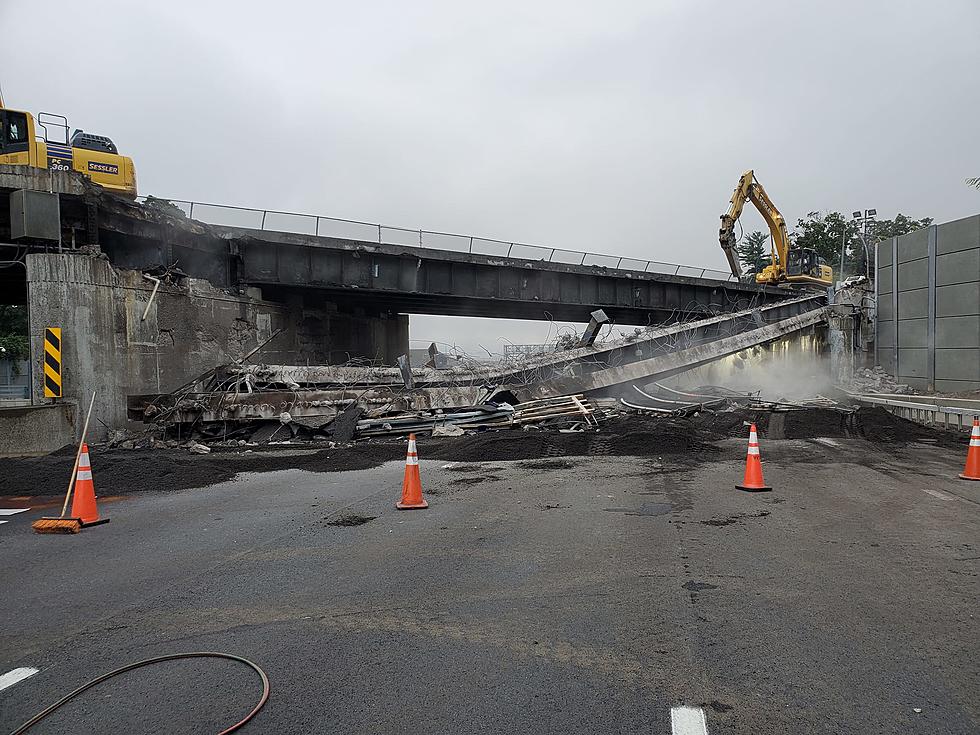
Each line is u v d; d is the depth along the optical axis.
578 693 3.83
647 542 7.03
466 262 31.11
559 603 5.29
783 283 45.41
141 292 18.48
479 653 4.40
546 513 8.57
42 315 16.02
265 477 11.95
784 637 4.55
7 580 6.24
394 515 8.66
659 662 4.21
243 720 3.58
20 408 14.73
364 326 36.28
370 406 18.48
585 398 20.72
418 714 3.62
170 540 7.62
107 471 11.56
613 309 38.78
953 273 26.28
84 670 4.28
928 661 4.16
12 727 3.57
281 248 26.64
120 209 18.88
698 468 12.00
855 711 3.58
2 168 16.38
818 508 8.61
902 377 29.19
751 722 3.48
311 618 5.09
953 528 7.52
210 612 5.28
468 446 14.26
